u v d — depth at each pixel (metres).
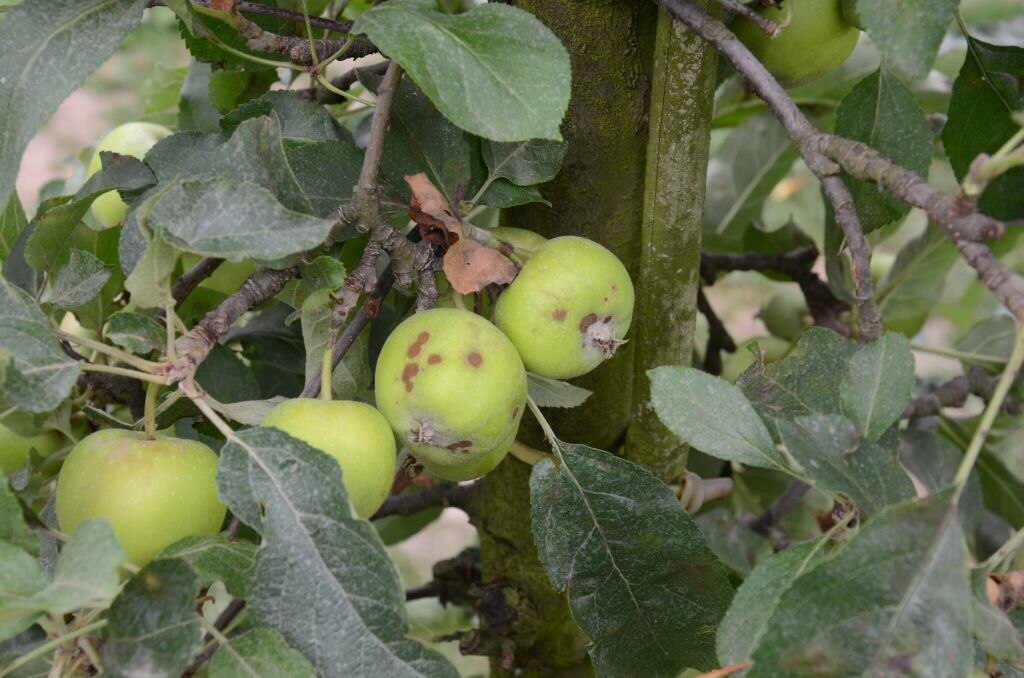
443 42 0.63
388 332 0.79
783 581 0.60
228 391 0.77
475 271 0.66
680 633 0.67
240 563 0.61
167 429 0.70
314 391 0.66
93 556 0.56
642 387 0.72
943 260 0.92
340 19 0.80
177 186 0.61
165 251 0.60
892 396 0.61
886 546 0.57
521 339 0.66
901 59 0.60
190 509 0.62
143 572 0.58
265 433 0.61
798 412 0.66
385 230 0.65
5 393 0.58
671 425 0.61
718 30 0.65
